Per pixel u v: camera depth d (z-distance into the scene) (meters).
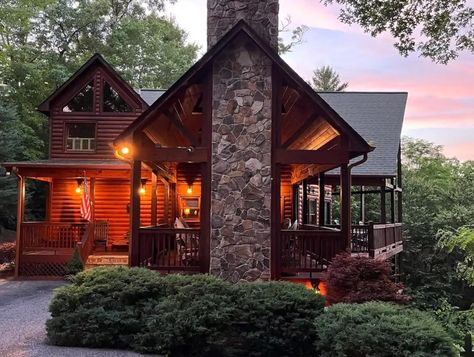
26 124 24.91
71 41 28.30
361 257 7.86
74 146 16.72
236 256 9.93
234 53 10.31
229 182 10.06
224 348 6.48
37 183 24.47
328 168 11.12
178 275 7.63
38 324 8.13
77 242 13.89
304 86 9.84
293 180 16.03
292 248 10.08
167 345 6.36
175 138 13.34
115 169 14.42
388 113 19.50
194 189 16.03
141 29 29.92
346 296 7.17
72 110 16.84
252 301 6.58
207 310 6.46
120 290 7.18
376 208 24.25
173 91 9.88
